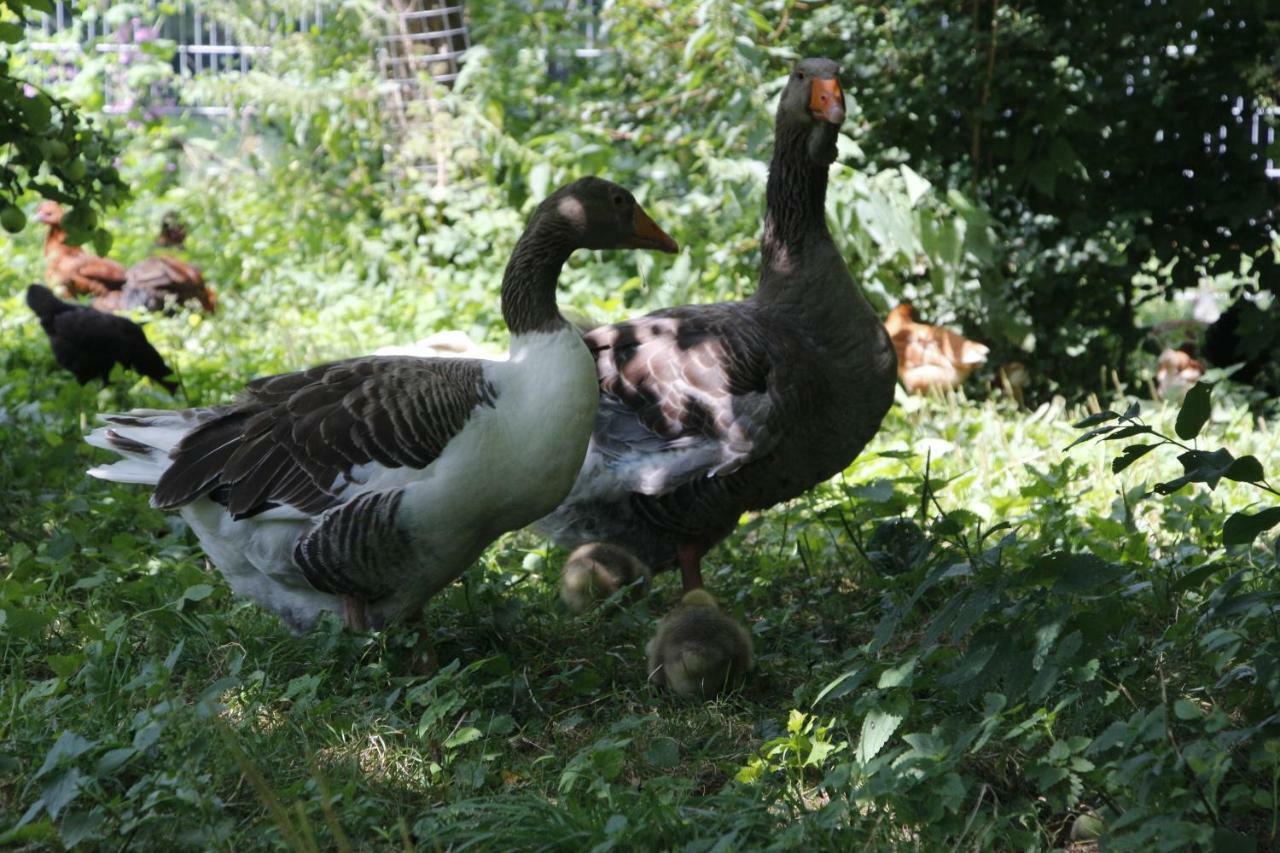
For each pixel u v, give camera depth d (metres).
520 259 5.20
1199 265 11.62
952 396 9.96
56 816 3.84
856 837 3.79
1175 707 3.81
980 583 4.44
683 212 12.05
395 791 4.26
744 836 3.80
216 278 14.58
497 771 4.50
